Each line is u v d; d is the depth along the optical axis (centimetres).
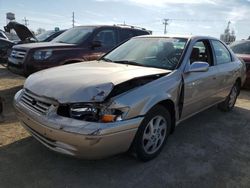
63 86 299
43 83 317
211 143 412
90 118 275
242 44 948
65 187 284
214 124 499
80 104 277
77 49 656
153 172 321
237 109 611
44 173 306
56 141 284
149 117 320
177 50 407
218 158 366
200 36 454
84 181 296
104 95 282
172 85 350
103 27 723
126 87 306
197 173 325
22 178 295
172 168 332
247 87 845
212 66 463
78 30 738
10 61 666
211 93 463
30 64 611
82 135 265
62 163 327
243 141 429
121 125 280
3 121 452
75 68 367
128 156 346
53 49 629
